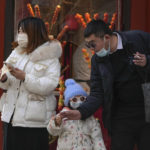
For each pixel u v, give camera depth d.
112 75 6.50
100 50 6.36
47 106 7.74
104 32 6.29
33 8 11.59
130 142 6.66
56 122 7.46
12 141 7.65
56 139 10.24
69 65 11.90
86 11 11.95
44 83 7.51
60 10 11.80
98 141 7.88
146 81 6.15
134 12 12.01
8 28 11.33
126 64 6.39
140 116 6.52
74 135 7.88
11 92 7.71
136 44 6.32
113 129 6.83
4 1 11.44
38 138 7.71
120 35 6.45
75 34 11.84
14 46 8.29
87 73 11.59
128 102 6.60
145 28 12.15
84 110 6.81
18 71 7.36
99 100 6.94
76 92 8.04
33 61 7.71
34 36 7.77
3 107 7.81
